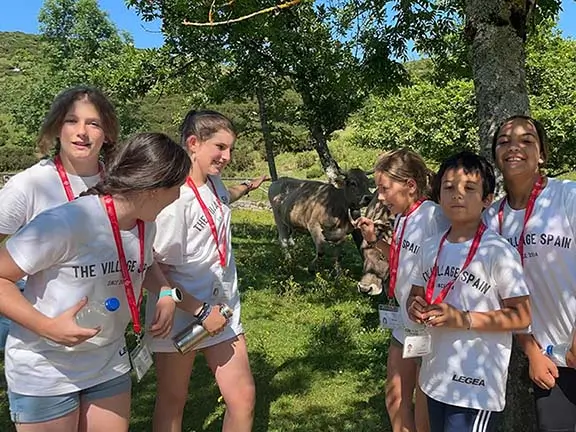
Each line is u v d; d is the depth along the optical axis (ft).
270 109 42.52
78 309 7.58
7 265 7.39
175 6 33.71
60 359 8.01
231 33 35.45
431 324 8.45
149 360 9.45
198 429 14.10
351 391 16.25
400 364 11.07
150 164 7.80
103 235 7.82
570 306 8.87
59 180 9.21
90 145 9.21
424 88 52.24
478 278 8.77
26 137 77.25
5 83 168.04
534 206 9.11
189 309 10.24
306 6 32.91
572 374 9.07
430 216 10.34
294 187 35.09
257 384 16.88
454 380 8.85
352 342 20.27
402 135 53.88
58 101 9.27
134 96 43.39
